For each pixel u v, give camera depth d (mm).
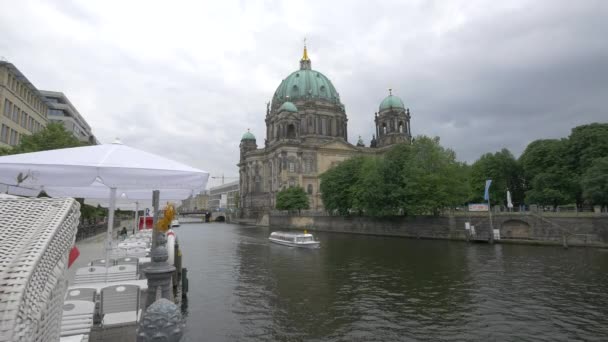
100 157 10875
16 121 57406
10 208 3336
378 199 71938
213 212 190625
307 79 155875
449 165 67938
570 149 69938
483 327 19062
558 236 51625
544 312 21172
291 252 49656
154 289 10984
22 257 2705
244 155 172875
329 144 140500
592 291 25406
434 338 17812
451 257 41906
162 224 15031
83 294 11875
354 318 20547
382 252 48000
